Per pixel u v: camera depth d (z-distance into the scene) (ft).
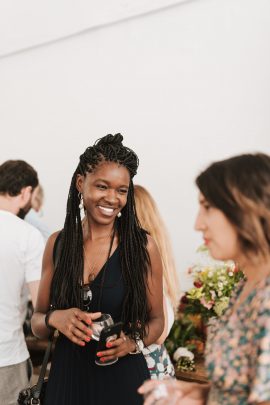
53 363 5.22
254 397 3.00
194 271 8.74
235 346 3.32
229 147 10.37
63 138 13.05
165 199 11.34
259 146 9.97
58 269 5.33
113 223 5.30
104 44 12.07
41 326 5.31
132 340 5.00
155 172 11.48
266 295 3.20
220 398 3.43
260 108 9.91
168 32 11.03
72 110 12.82
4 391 6.67
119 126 12.01
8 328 6.71
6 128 14.16
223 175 3.38
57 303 5.30
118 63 11.88
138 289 5.11
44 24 12.82
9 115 14.07
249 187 3.26
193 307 8.34
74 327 4.71
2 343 6.64
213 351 3.47
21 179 7.16
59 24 12.55
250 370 3.20
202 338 8.53
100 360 4.64
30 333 9.80
